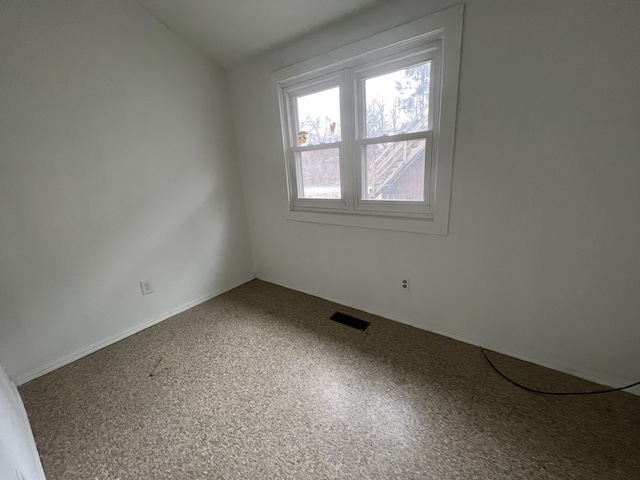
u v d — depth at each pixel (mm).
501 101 1369
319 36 1882
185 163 2305
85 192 1820
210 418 1330
